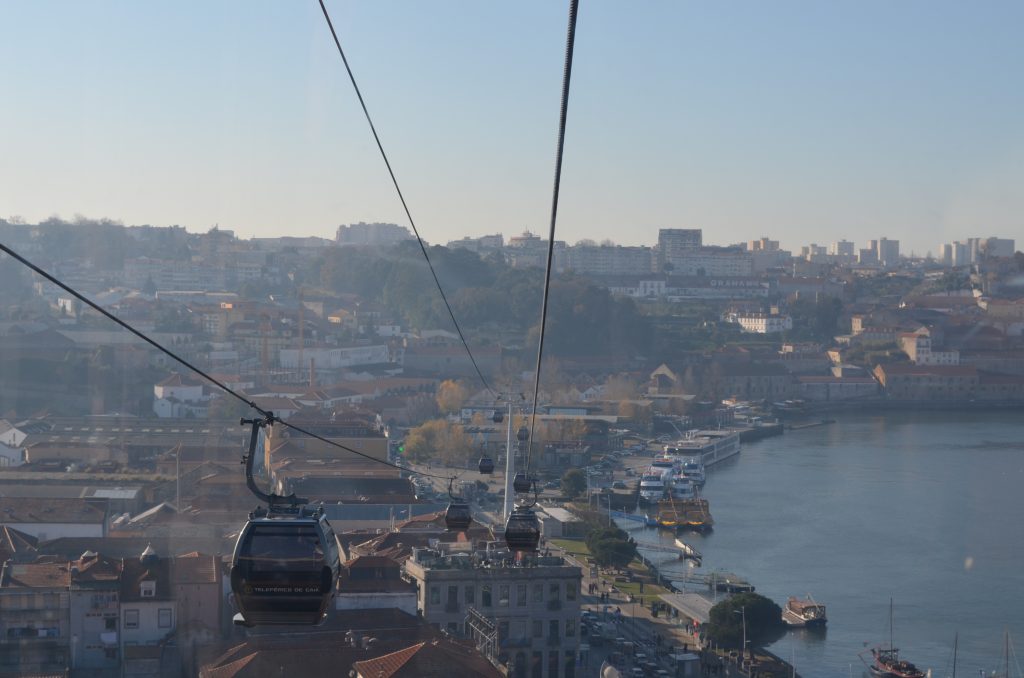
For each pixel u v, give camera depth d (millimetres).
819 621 115688
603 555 133250
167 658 63406
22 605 63625
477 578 77000
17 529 83125
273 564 23828
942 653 108375
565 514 157000
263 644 63969
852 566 142250
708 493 195500
